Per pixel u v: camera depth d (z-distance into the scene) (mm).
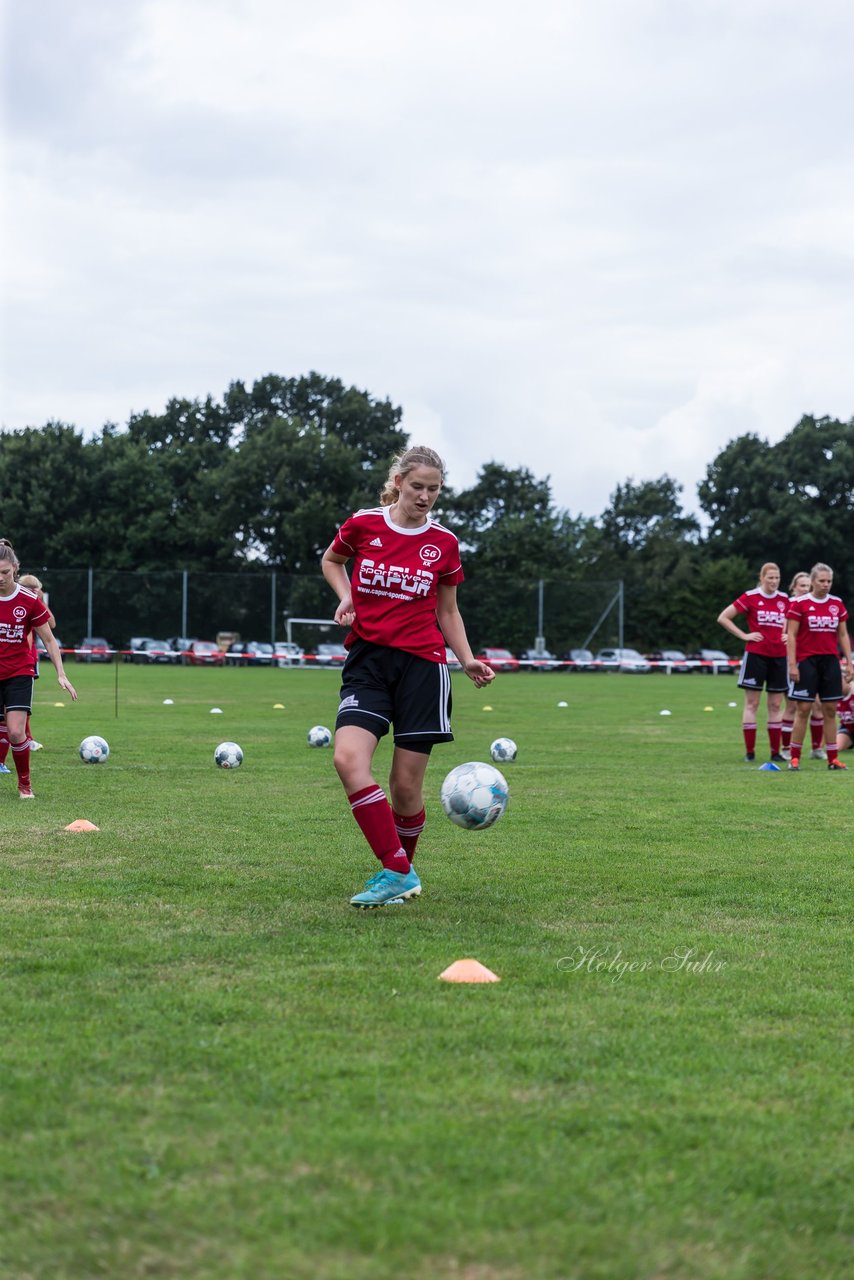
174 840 7410
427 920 5316
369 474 70625
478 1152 2832
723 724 19703
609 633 55688
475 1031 3725
